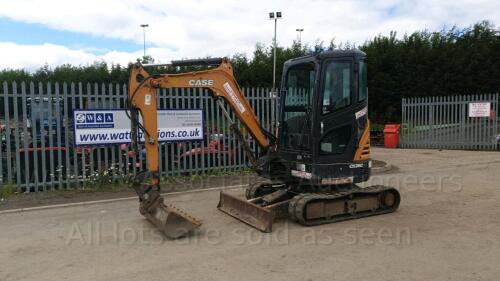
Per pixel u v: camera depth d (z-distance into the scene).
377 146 21.59
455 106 19.00
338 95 7.34
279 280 4.87
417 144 20.02
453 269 5.11
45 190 10.02
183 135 11.68
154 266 5.39
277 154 7.94
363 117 7.57
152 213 6.94
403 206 8.26
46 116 10.02
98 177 10.52
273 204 7.45
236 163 12.59
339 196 7.17
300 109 7.52
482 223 7.04
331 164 7.31
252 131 7.82
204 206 8.57
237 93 7.64
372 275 4.96
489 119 18.12
